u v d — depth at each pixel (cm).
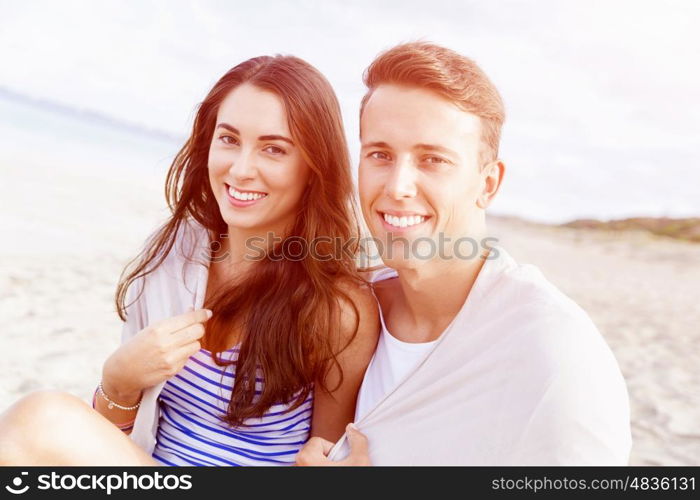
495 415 160
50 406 159
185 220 230
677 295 1150
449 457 164
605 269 1476
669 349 641
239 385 201
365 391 199
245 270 217
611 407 149
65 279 592
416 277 174
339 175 211
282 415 207
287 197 204
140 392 196
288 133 197
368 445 179
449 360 172
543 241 2305
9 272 583
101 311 513
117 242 805
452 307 182
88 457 159
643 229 3150
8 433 154
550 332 158
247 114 195
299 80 198
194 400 205
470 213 171
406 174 163
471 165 167
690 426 407
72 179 1355
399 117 163
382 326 203
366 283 212
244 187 199
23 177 1209
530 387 154
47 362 392
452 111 162
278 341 203
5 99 3428
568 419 147
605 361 155
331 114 206
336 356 207
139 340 184
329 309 203
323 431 219
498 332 167
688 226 3052
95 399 198
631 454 350
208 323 212
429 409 172
